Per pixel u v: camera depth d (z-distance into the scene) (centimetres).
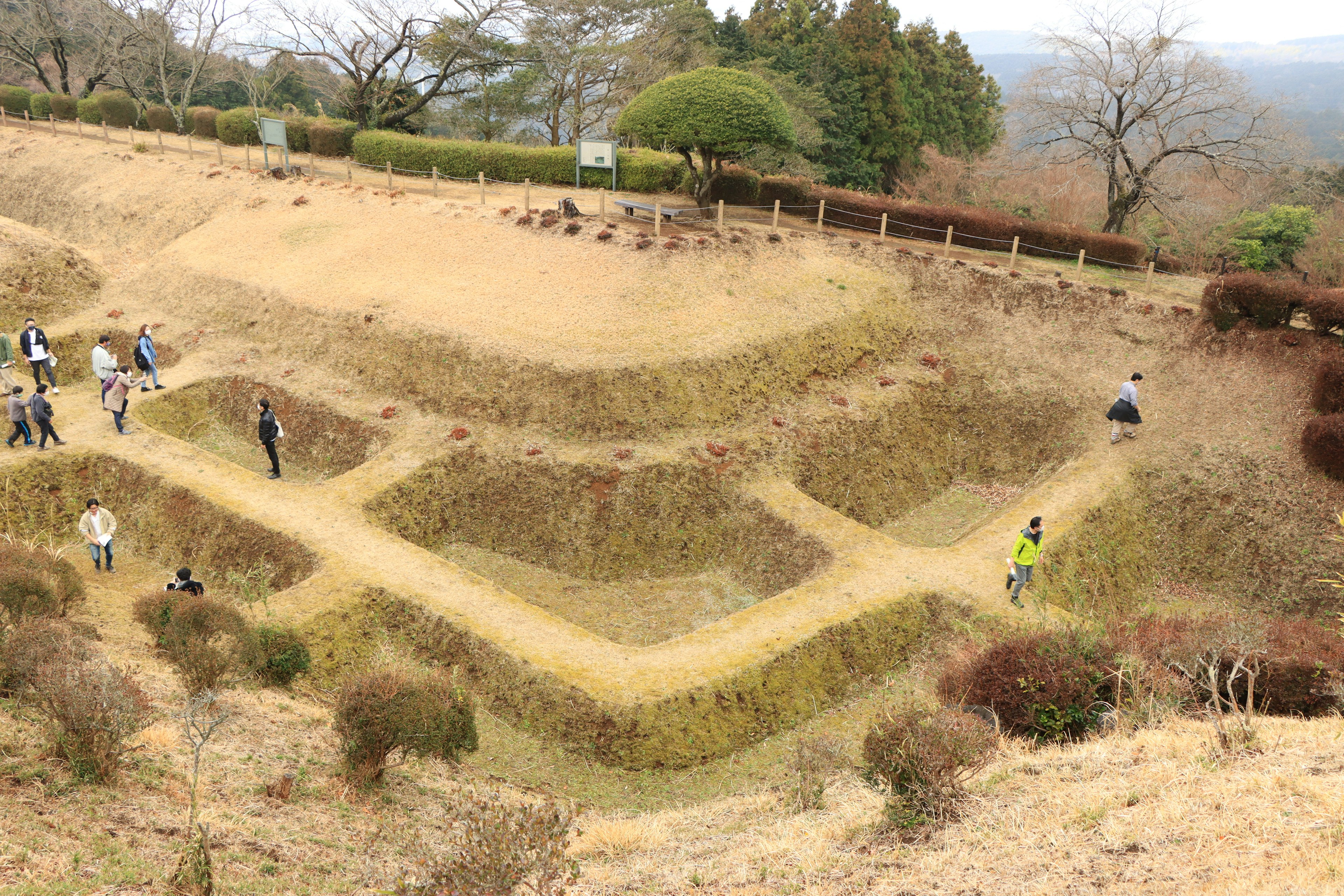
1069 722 1087
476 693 1440
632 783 1294
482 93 5094
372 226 3003
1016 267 2836
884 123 5850
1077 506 1956
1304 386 2156
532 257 2688
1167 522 2017
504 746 1343
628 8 4722
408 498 1956
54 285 2873
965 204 5244
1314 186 3991
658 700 1356
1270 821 675
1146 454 2125
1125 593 1864
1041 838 733
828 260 2831
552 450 2100
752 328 2459
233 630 1265
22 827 722
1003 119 7700
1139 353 2416
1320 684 1076
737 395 2289
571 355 2278
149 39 4922
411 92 4859
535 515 1984
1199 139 3553
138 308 2875
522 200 3222
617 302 2477
